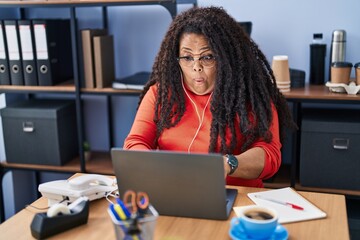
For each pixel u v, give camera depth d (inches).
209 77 63.1
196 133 63.5
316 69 88.7
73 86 92.1
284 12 91.1
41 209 51.3
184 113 64.3
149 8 97.0
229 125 62.5
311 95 79.7
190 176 45.5
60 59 96.0
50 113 92.7
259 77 63.4
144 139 64.6
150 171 46.4
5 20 90.5
